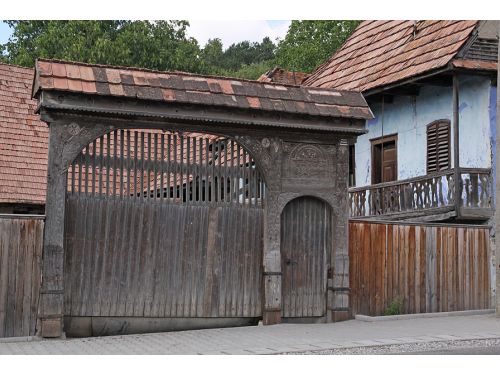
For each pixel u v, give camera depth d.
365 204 19.86
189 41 37.81
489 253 15.62
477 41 17.16
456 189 16.16
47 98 10.95
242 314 12.52
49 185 11.14
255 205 12.70
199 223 12.28
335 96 13.05
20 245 11.05
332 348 9.95
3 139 18.31
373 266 13.90
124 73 11.62
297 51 39.00
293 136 12.85
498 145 14.26
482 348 10.05
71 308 11.35
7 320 10.91
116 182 11.70
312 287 13.10
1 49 37.44
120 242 11.70
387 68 19.81
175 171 12.11
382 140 21.20
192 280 12.17
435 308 14.65
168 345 10.35
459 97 18.08
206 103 11.77
